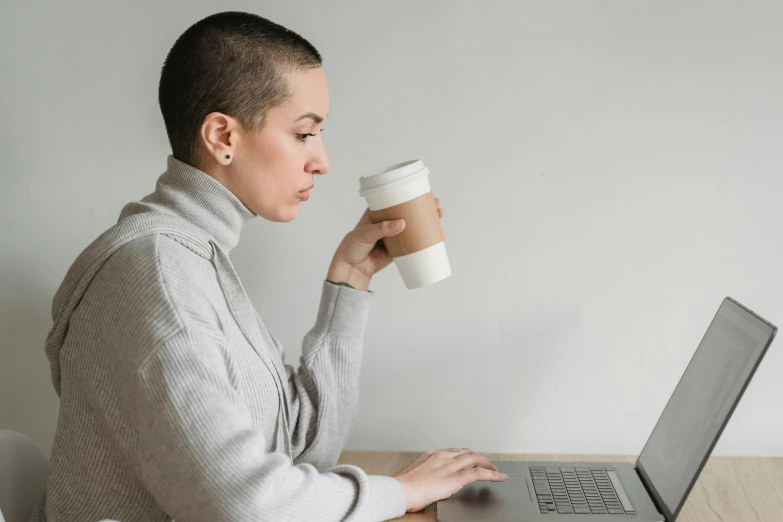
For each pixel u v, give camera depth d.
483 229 1.52
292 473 0.92
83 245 1.58
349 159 1.53
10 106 1.56
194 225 1.06
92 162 1.56
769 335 1.03
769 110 1.42
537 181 1.49
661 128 1.45
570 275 1.51
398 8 1.47
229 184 1.08
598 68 1.45
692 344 1.50
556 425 1.56
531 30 1.45
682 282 1.49
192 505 0.86
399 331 1.58
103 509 0.99
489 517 1.11
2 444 1.12
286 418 1.15
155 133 1.54
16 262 1.60
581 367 1.54
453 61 1.48
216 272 1.06
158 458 0.88
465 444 1.59
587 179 1.48
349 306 1.29
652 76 1.44
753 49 1.41
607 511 1.13
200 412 0.86
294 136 1.06
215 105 1.03
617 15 1.43
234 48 1.02
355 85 1.50
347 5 1.48
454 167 1.51
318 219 1.56
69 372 1.00
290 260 1.58
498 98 1.48
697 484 1.30
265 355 1.09
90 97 1.54
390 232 1.15
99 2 1.52
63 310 1.01
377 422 1.61
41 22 1.53
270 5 1.50
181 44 1.05
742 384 1.04
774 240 1.45
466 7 1.46
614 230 1.49
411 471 1.16
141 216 1.01
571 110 1.46
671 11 1.42
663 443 1.25
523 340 1.54
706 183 1.46
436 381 1.58
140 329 0.90
